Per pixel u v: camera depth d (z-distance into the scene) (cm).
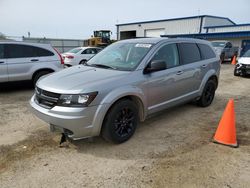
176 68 476
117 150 370
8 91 782
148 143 396
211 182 293
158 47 448
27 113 542
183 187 283
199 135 434
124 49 466
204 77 570
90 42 2931
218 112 573
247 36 2645
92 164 329
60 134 421
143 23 4206
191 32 3569
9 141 394
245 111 590
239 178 302
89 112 334
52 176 301
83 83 348
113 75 380
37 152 359
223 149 379
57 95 339
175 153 364
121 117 382
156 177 301
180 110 582
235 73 1247
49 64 793
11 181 289
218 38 2917
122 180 295
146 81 408
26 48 755
